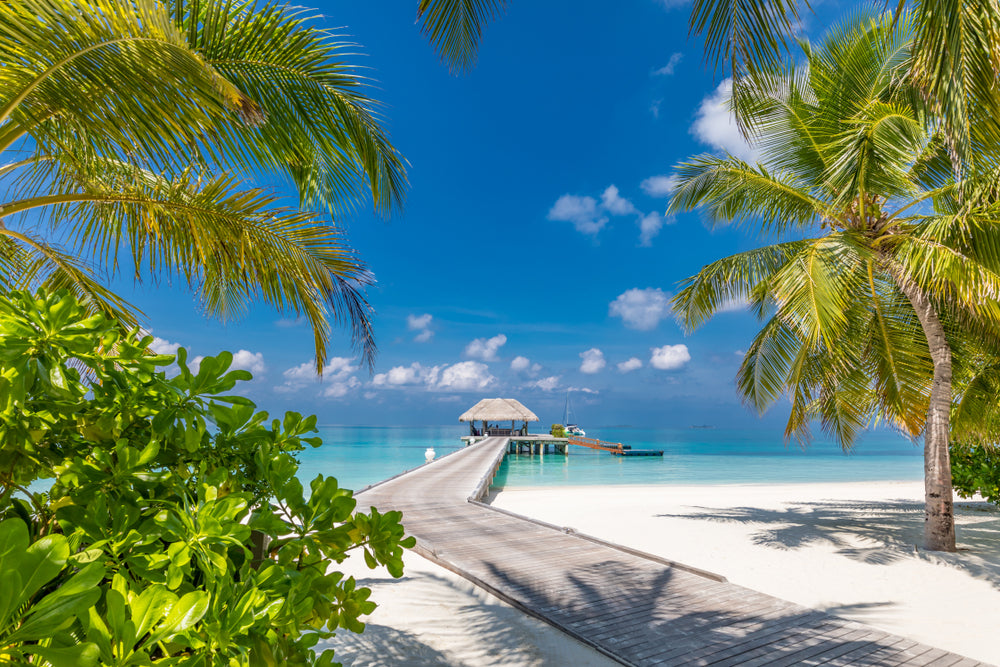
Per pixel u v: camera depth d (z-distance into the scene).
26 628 0.62
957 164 3.05
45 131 3.10
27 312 1.10
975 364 9.70
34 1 2.42
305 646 1.36
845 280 7.28
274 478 1.53
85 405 1.25
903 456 60.69
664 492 17.61
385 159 5.08
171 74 2.80
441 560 6.73
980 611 5.40
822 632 4.53
